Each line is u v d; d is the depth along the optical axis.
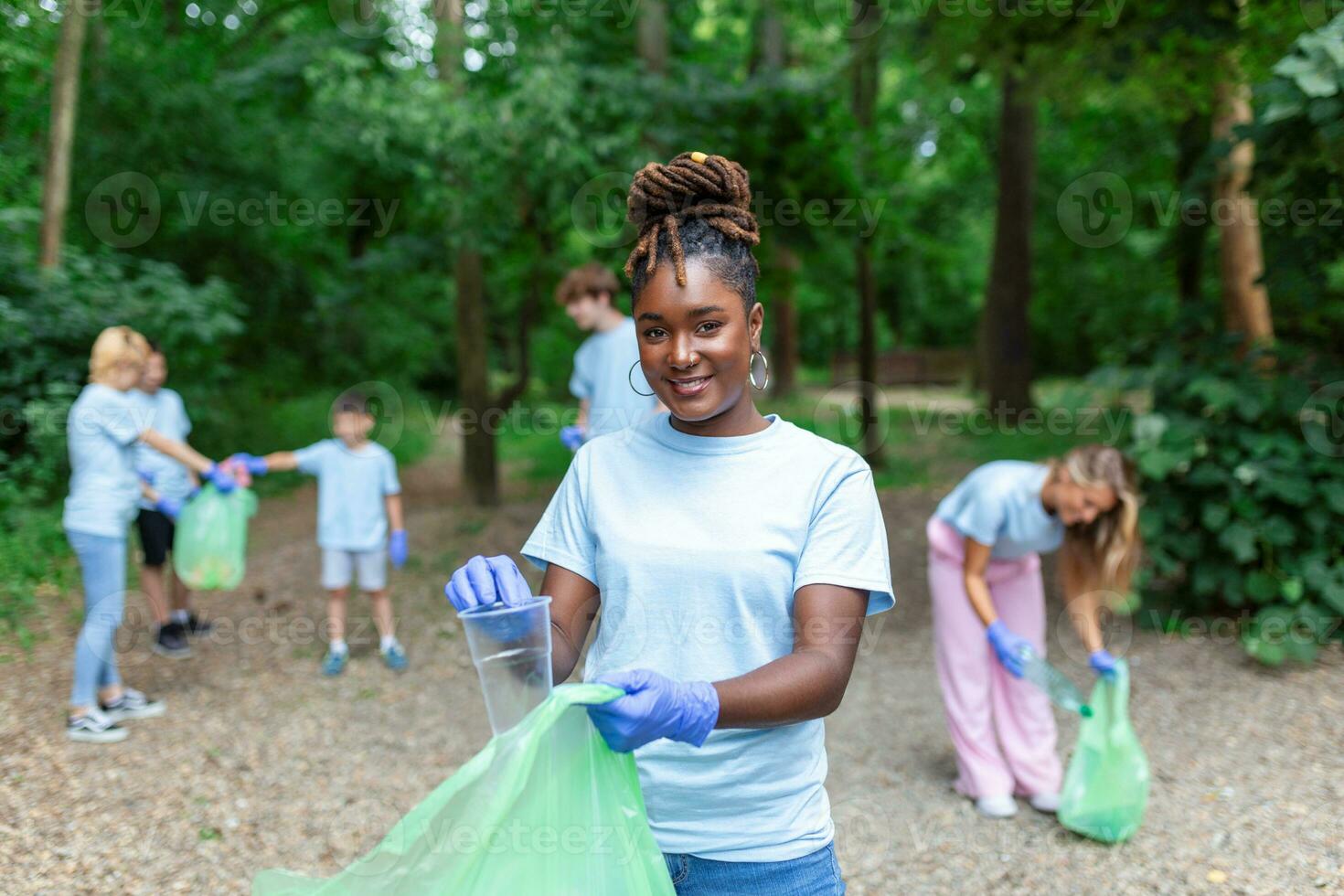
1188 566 5.61
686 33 11.04
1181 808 3.54
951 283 28.70
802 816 1.46
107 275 8.50
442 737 4.41
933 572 3.77
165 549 5.48
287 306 14.48
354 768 4.05
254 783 3.87
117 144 10.88
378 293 15.09
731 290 1.35
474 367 9.80
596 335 4.95
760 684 1.27
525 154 7.40
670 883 1.36
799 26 14.41
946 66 7.20
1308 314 6.00
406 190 10.36
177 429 5.60
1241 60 5.89
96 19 9.70
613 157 7.66
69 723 4.23
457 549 8.05
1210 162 5.09
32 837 3.28
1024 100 7.25
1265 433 5.22
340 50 7.30
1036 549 3.55
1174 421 5.34
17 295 7.48
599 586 1.48
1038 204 20.92
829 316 30.53
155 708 4.56
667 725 1.21
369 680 5.17
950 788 3.82
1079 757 3.40
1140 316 22.77
